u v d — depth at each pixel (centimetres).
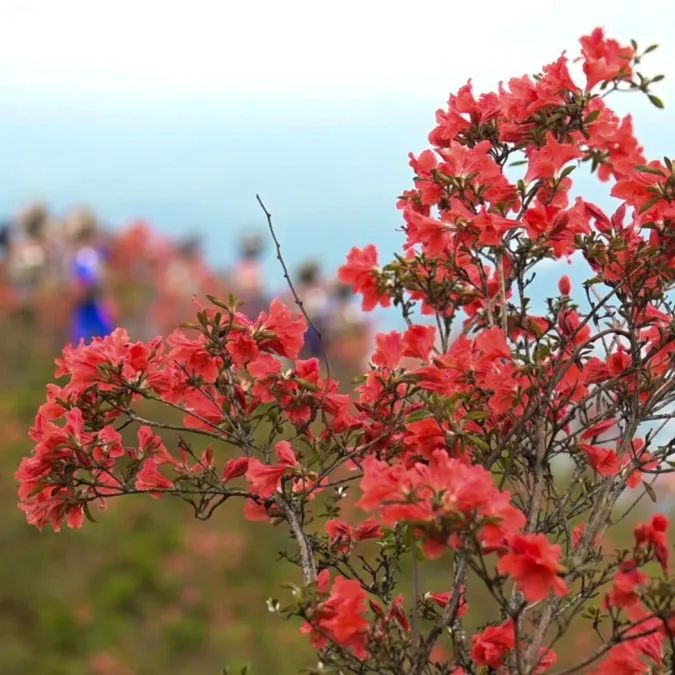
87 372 236
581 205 236
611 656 201
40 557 781
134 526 850
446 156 241
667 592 179
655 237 228
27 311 1203
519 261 230
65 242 1316
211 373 236
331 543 248
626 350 242
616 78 239
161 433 872
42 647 698
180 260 1312
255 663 717
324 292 1148
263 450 241
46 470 234
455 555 219
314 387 232
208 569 812
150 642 725
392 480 181
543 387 224
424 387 232
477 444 213
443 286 250
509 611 184
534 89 241
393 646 200
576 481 238
